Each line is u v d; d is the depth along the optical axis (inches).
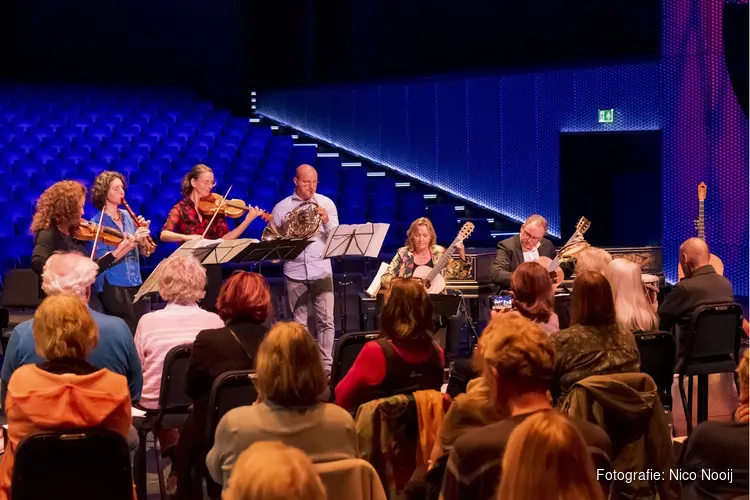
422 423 113.9
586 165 390.6
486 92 410.9
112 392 108.3
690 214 355.3
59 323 109.1
